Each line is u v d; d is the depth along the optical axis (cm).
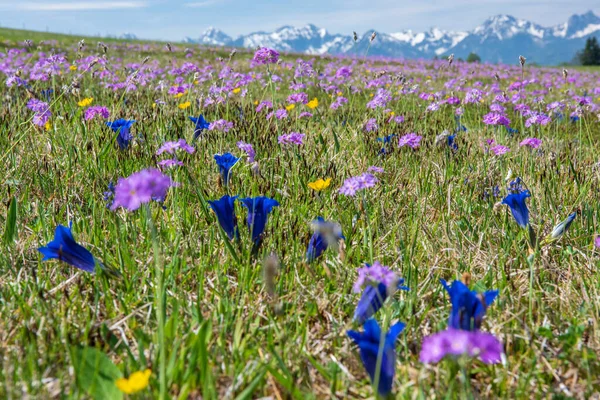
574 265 82
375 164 121
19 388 58
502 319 71
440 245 88
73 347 59
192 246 83
